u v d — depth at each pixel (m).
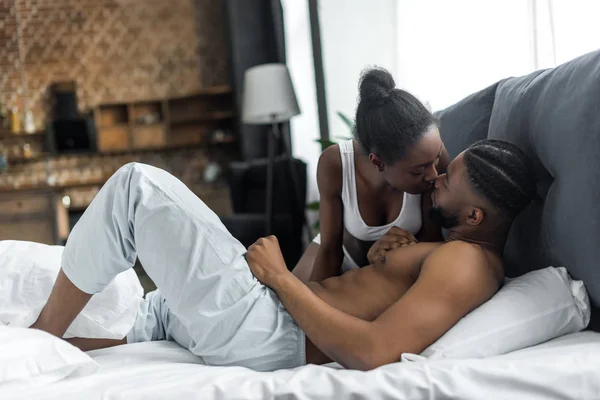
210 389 1.08
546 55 2.09
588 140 1.22
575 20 1.98
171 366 1.25
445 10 2.96
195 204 1.33
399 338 1.15
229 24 6.64
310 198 5.39
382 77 1.41
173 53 7.06
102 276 1.33
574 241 1.25
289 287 1.28
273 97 4.38
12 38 6.78
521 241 1.52
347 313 1.32
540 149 1.38
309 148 5.45
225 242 1.32
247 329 1.29
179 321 1.43
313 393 1.08
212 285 1.29
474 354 1.17
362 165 1.67
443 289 1.20
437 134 1.37
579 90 1.28
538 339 1.25
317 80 4.41
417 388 1.07
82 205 6.86
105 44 6.94
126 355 1.36
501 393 1.08
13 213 5.00
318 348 1.26
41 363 1.12
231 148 7.10
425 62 3.21
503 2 2.49
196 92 6.79
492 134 1.63
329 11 4.29
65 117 6.70
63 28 6.86
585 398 1.09
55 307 1.35
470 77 2.76
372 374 1.09
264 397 1.08
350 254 1.86
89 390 1.09
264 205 5.18
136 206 1.28
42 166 6.87
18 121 6.65
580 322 1.29
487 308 1.23
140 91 7.03
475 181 1.29
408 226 1.70
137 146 6.80
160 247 1.28
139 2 6.96
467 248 1.26
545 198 1.42
